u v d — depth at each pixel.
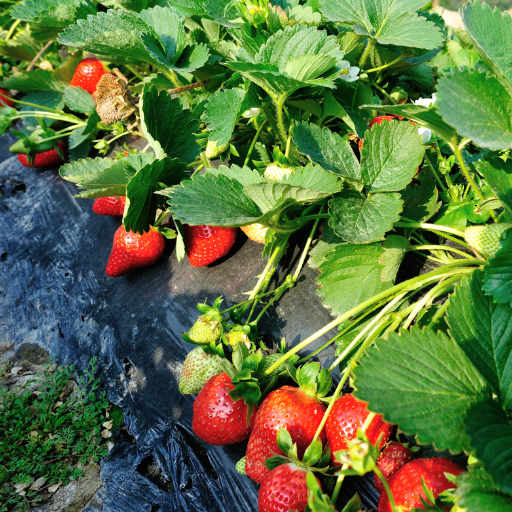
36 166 0.69
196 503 0.35
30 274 0.63
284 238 0.36
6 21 0.79
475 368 0.23
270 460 0.27
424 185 0.34
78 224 0.61
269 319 0.37
